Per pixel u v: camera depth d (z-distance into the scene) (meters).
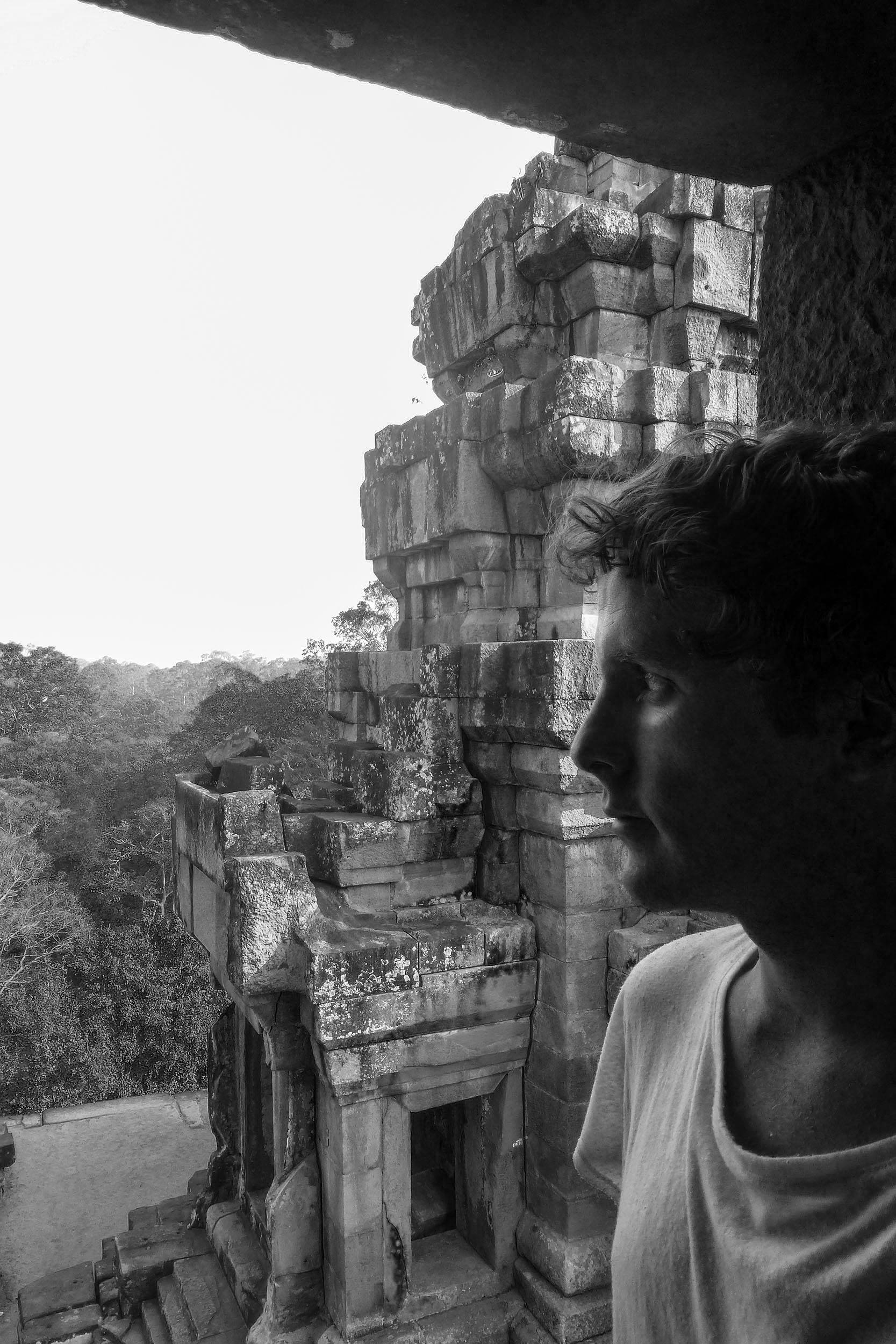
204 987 20.95
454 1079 6.02
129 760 37.88
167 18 1.25
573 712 5.74
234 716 33.00
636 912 6.13
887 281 1.43
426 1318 5.87
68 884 27.16
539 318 7.34
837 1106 0.77
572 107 1.42
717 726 0.72
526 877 6.39
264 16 1.24
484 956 5.99
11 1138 11.66
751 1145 0.82
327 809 7.01
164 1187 11.08
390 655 7.97
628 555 0.78
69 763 37.38
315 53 1.32
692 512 0.72
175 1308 7.06
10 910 22.33
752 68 1.30
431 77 1.36
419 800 6.36
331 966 5.55
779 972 0.82
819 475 0.70
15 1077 18.98
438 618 8.04
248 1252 7.18
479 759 6.49
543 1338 5.71
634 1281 0.90
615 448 6.28
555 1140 5.99
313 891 5.85
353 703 8.60
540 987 6.17
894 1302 0.63
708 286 6.72
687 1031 1.04
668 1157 0.93
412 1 1.19
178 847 7.69
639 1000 1.14
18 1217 10.44
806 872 0.72
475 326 7.90
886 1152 0.68
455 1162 6.77
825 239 1.55
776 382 1.67
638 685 0.79
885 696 0.67
